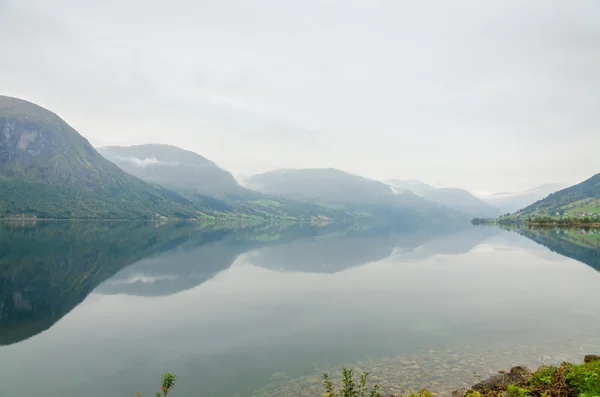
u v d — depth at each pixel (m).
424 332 27.36
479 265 64.69
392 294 40.81
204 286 44.72
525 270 59.16
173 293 40.91
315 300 37.78
